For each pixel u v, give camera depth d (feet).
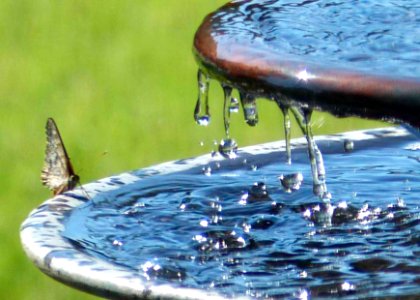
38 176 57.52
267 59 18.06
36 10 80.53
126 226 22.84
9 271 49.93
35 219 22.94
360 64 17.70
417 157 27.61
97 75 69.87
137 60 71.20
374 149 28.32
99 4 80.84
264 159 27.27
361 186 25.57
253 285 19.21
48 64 71.97
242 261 20.83
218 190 25.20
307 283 19.35
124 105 65.16
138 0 81.92
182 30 75.72
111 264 20.22
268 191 25.07
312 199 24.48
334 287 19.08
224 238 22.25
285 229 22.76
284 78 17.69
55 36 76.38
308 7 21.48
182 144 59.62
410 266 20.29
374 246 21.54
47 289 48.34
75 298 47.65
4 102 66.80
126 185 25.52
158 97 65.72
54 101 66.23
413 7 21.38
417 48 18.58
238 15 20.90
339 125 57.62
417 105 16.84
